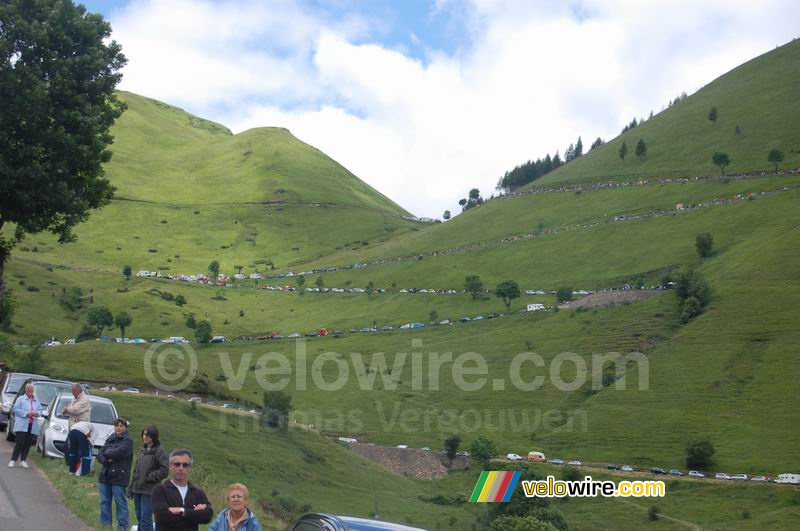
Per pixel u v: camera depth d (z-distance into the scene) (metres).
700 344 124.62
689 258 169.50
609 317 143.62
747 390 108.94
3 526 15.32
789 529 71.75
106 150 37.12
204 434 63.94
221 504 22.95
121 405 65.06
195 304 195.12
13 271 180.38
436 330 159.38
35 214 35.41
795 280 141.00
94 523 16.48
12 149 33.56
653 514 76.19
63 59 34.69
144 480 14.58
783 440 94.31
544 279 183.38
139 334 160.62
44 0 34.38
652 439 99.25
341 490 64.38
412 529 11.26
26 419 22.25
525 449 100.12
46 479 20.84
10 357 63.12
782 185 197.12
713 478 86.88
